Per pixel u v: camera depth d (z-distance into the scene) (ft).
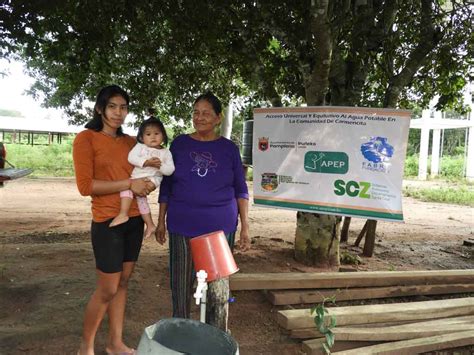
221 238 8.82
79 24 18.72
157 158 9.82
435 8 20.22
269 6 18.10
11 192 43.09
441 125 84.07
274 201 17.40
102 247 9.62
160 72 25.81
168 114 32.40
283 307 14.42
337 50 18.13
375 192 15.69
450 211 44.34
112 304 10.71
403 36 21.22
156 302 14.51
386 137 15.42
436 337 12.47
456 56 20.36
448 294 16.14
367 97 25.25
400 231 31.01
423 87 25.44
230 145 10.76
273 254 20.27
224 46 22.66
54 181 54.13
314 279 15.15
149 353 6.13
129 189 9.61
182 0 19.21
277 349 12.08
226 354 6.92
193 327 7.34
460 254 24.02
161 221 11.03
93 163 9.64
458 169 92.27
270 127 17.29
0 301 13.98
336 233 18.74
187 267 10.44
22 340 11.59
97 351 11.23
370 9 16.76
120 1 18.54
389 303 15.28
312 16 15.17
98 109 9.85
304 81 18.56
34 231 26.14
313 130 16.44
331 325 10.79
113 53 24.77
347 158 15.98
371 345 12.25
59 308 13.56
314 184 16.61
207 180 10.27
